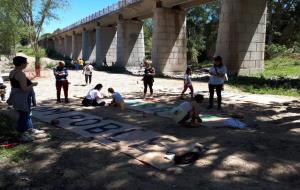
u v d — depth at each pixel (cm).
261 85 2106
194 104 961
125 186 580
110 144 802
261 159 684
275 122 1045
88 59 7488
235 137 842
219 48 2950
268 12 5612
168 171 636
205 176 610
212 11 6831
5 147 782
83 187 581
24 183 600
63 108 1329
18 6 3694
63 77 1484
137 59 5381
